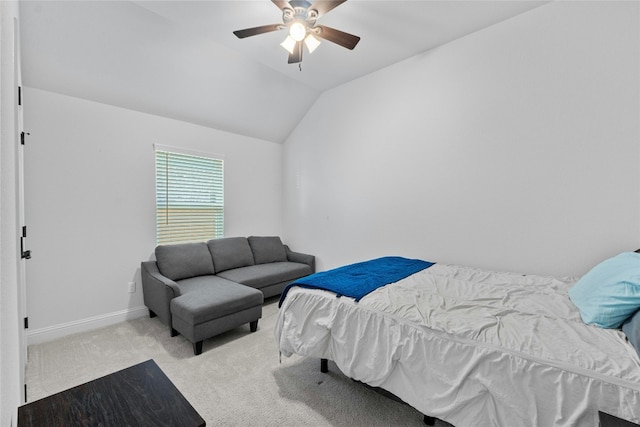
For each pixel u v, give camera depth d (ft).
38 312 8.04
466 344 4.09
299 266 12.60
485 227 8.32
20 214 5.48
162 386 3.12
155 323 9.44
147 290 9.60
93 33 7.69
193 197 11.81
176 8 7.51
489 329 4.20
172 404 2.85
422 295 5.61
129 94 9.43
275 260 13.50
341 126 12.22
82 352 7.48
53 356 7.25
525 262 7.65
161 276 9.11
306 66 10.60
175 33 8.47
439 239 9.28
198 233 12.00
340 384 6.19
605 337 3.86
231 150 13.08
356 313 5.38
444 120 9.08
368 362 5.03
